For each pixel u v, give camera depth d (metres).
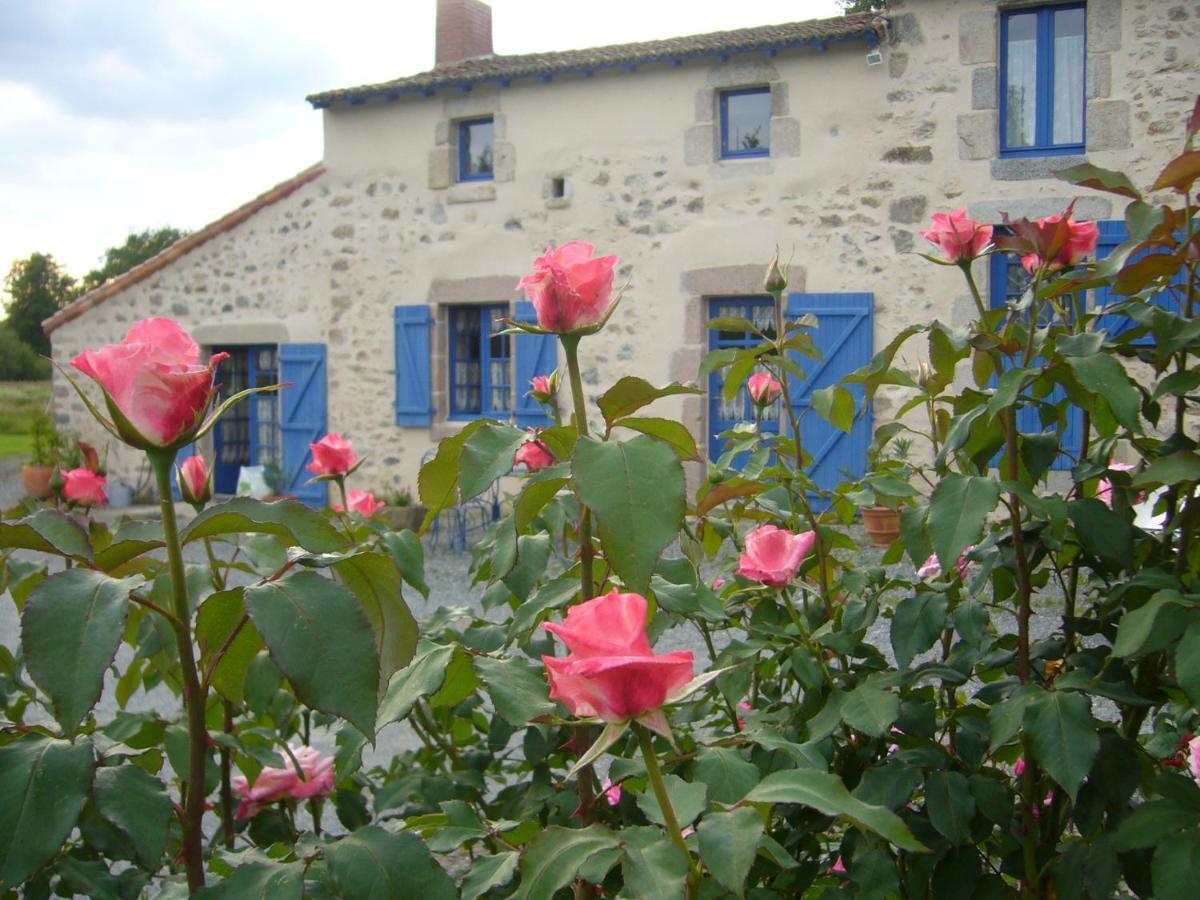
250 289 11.89
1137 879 1.45
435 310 10.97
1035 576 1.82
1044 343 1.62
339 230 11.40
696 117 9.70
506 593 1.87
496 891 1.43
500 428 1.36
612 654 0.99
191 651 1.05
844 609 1.92
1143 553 1.67
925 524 1.61
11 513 2.37
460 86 10.53
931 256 1.91
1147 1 8.16
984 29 8.62
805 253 9.33
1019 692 1.44
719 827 1.03
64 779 0.95
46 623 0.92
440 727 2.18
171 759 1.61
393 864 1.05
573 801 1.70
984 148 8.69
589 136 10.16
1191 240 1.55
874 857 1.44
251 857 1.28
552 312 1.32
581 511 1.37
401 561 1.84
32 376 30.45
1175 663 1.26
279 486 11.35
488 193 10.65
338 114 11.34
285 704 1.95
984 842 1.78
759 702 2.04
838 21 9.41
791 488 1.98
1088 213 8.38
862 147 9.09
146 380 0.98
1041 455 1.64
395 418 11.20
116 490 12.29
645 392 1.28
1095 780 1.44
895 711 1.46
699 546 1.75
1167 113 8.15
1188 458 1.41
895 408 8.86
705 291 9.71
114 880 1.46
